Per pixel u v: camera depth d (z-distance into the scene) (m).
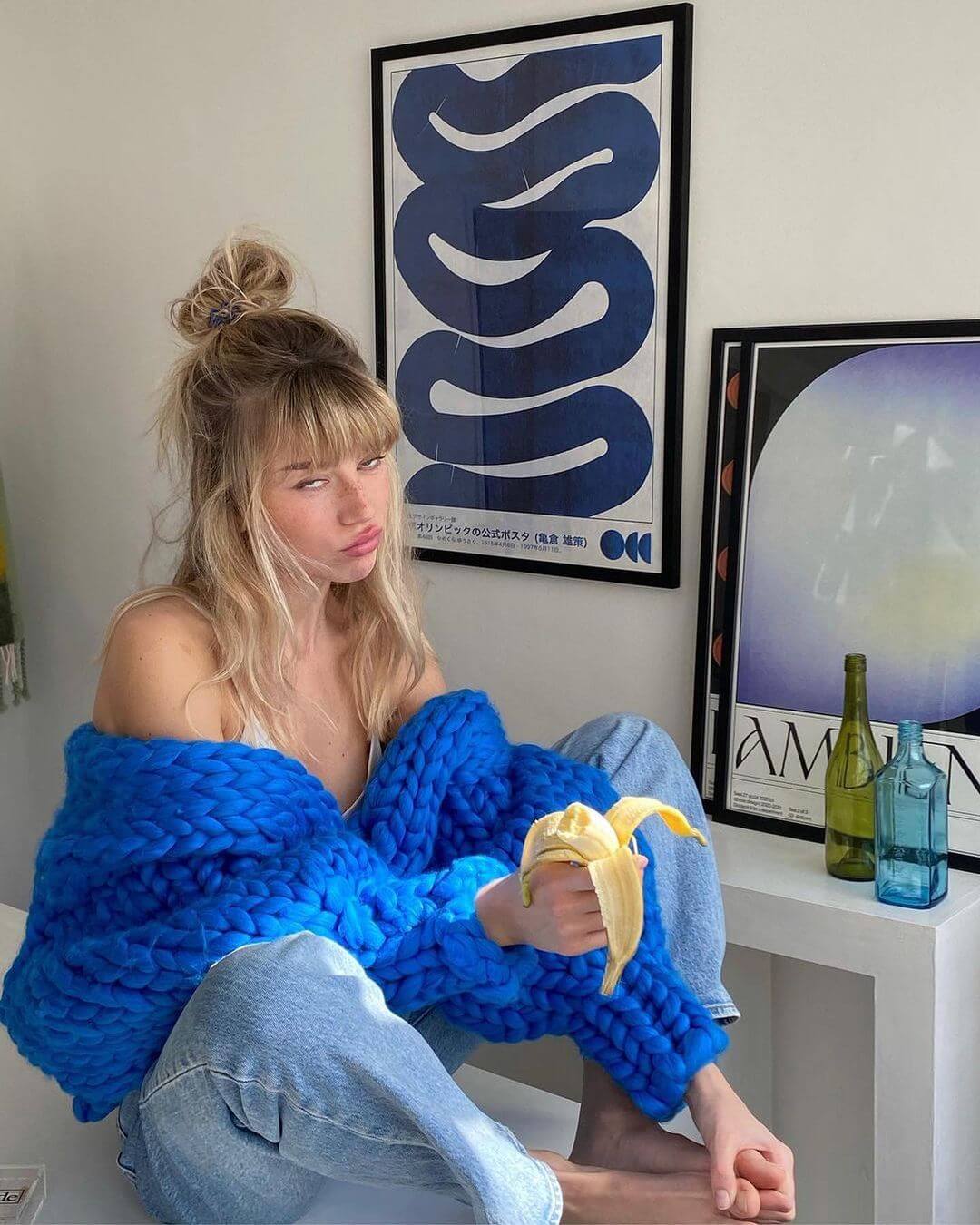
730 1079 1.99
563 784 1.57
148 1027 1.31
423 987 1.38
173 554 2.50
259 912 1.31
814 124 1.80
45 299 2.63
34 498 2.71
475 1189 1.20
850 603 1.80
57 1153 1.53
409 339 2.21
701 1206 1.32
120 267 2.53
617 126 1.94
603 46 1.93
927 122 1.71
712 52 1.86
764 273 1.87
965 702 1.71
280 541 1.50
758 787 1.88
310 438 1.45
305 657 1.60
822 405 1.81
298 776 1.44
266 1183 1.33
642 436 1.98
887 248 1.76
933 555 1.73
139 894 1.35
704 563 1.93
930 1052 1.58
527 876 1.28
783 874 1.74
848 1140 1.85
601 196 1.97
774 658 1.86
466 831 1.57
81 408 2.62
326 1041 1.20
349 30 2.21
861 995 1.81
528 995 1.47
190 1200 1.36
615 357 1.99
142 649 1.47
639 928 1.19
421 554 2.27
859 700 1.70
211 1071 1.22
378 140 2.18
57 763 2.78
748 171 1.86
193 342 1.63
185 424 1.58
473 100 2.07
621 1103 1.49
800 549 1.84
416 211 2.17
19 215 2.64
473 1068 1.76
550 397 2.07
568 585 2.12
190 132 2.41
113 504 2.60
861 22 1.74
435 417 2.21
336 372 1.48
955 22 1.67
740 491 1.88
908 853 1.62
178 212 2.45
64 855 1.38
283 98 2.30
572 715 2.14
